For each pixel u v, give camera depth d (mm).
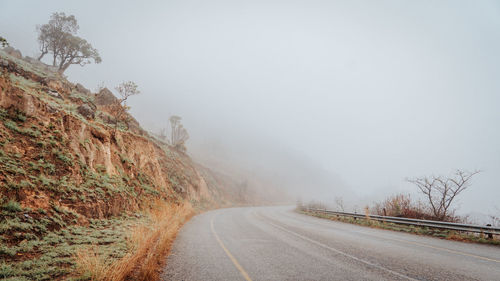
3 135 8078
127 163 15070
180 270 5137
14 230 5543
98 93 24297
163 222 10250
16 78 13516
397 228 12914
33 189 7160
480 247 8070
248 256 6496
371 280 4594
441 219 12961
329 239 9398
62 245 5859
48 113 10727
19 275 4027
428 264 5766
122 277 4266
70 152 10164
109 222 9086
